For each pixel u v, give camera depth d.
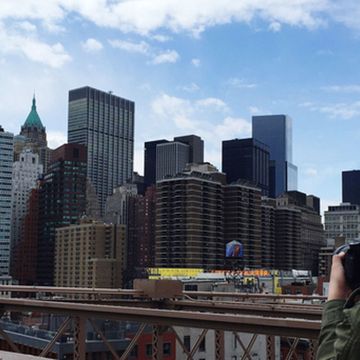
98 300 11.71
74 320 7.82
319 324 5.34
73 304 7.77
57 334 7.99
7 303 8.84
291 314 9.83
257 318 5.77
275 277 165.38
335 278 2.10
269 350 10.05
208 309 11.56
